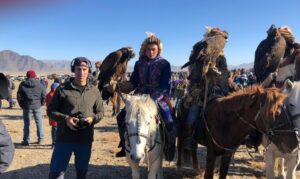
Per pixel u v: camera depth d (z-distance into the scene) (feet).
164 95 19.54
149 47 19.53
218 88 20.07
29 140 35.58
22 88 35.09
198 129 19.51
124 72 22.38
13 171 26.16
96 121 16.90
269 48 21.65
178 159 23.77
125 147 17.79
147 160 17.31
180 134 22.07
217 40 20.35
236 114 16.99
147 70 19.62
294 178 18.63
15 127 47.11
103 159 29.50
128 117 17.08
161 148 18.56
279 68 22.35
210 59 20.08
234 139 17.42
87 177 24.63
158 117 18.22
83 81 16.78
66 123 16.08
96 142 37.19
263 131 16.26
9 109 71.46
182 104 21.62
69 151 16.51
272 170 18.67
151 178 18.31
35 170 26.48
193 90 20.45
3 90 11.69
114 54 22.08
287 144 16.14
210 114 18.37
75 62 16.69
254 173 25.35
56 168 16.35
